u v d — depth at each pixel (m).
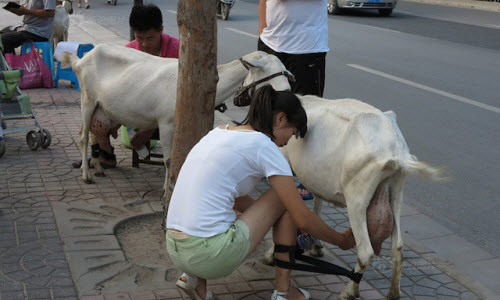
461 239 4.37
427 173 2.83
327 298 3.39
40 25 8.52
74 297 3.21
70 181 4.95
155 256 3.83
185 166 2.95
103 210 4.37
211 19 3.39
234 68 4.23
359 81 9.55
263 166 2.85
